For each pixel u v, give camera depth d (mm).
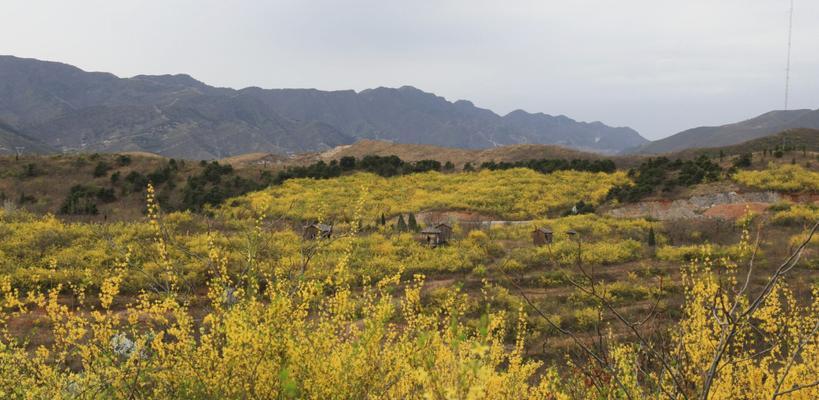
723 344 2662
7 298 4180
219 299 3646
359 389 3428
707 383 2674
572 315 15898
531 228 36688
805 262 17734
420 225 38906
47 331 9227
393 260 24906
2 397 3732
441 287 19953
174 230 25562
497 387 3535
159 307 3877
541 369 5965
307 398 3252
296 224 18578
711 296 4188
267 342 3199
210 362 3385
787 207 37938
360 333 3684
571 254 25047
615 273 22797
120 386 3488
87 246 23453
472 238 32594
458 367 2531
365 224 36281
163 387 3486
